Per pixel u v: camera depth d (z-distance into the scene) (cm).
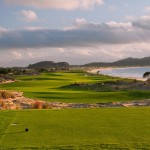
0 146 1530
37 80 10938
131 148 1475
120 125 1950
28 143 1580
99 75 15062
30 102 4519
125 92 5700
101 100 5031
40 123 2048
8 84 9238
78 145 1533
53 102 4691
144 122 2031
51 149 1477
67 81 10206
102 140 1616
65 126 1950
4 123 2058
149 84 6950
